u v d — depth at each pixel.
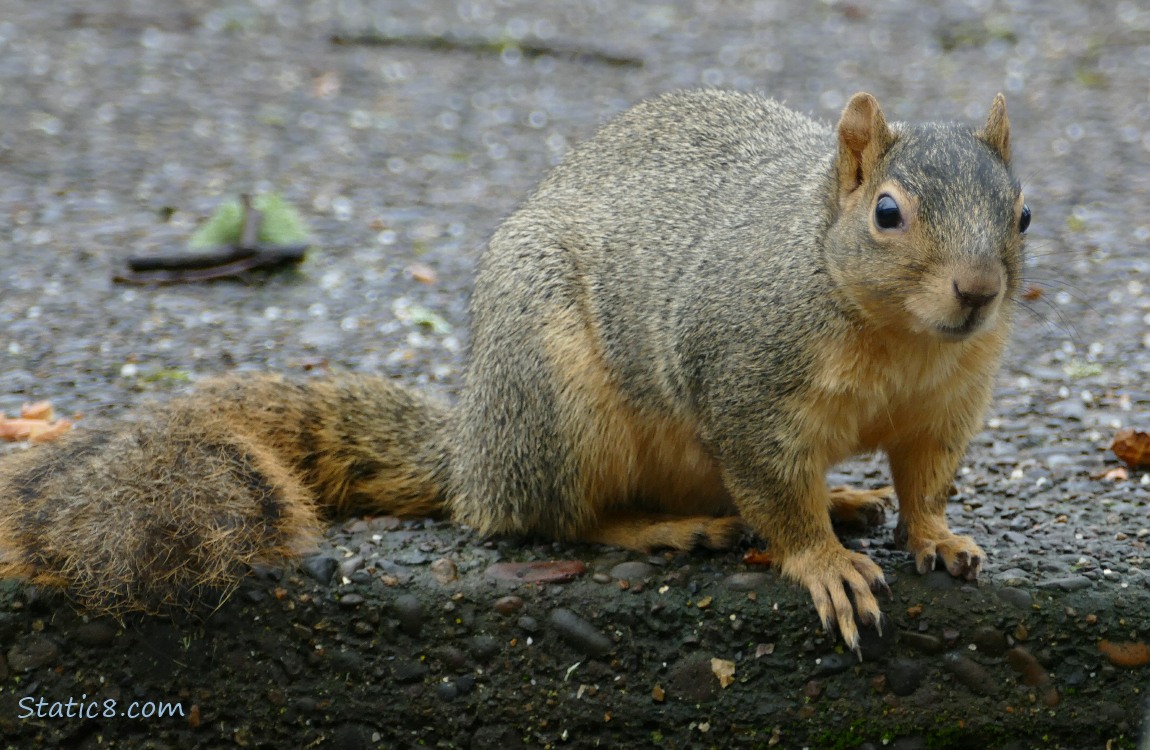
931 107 16.72
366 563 7.74
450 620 7.55
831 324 7.16
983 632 7.35
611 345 8.18
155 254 12.38
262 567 7.62
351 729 7.64
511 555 8.06
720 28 20.47
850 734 7.44
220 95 17.39
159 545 7.38
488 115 16.95
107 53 18.81
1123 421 9.71
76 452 7.83
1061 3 21.48
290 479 7.95
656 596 7.55
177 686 7.60
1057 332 11.30
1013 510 8.45
